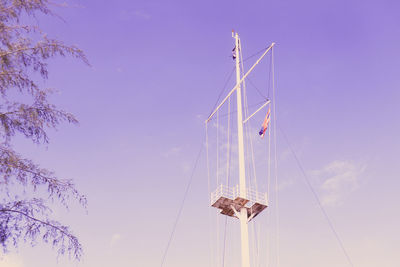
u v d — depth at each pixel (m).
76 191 12.03
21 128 11.77
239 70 37.00
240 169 31.56
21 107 11.78
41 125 11.95
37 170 11.75
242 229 28.66
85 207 12.08
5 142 11.62
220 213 30.67
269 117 32.59
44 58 12.15
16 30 12.05
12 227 11.00
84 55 12.62
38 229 11.32
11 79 11.86
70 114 12.44
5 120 11.61
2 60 11.77
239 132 33.53
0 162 11.45
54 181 11.83
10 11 11.88
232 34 38.84
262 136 32.12
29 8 11.89
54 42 12.29
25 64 12.01
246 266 27.36
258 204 29.11
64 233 11.62
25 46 12.14
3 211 11.07
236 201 29.36
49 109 12.14
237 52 37.84
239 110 34.75
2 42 11.91
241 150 32.62
